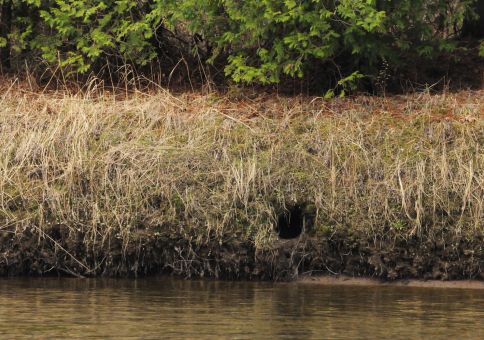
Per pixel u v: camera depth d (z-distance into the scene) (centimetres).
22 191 1515
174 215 1480
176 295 1345
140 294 1350
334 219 1473
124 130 1633
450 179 1493
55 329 1120
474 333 1117
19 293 1348
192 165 1541
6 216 1486
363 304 1294
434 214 1462
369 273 1473
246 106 1722
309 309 1255
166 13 1739
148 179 1513
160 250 1484
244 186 1501
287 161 1546
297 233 1512
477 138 1570
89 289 1385
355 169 1520
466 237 1443
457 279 1457
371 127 1617
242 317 1198
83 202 1498
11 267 1488
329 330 1129
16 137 1619
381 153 1555
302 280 1477
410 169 1512
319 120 1645
